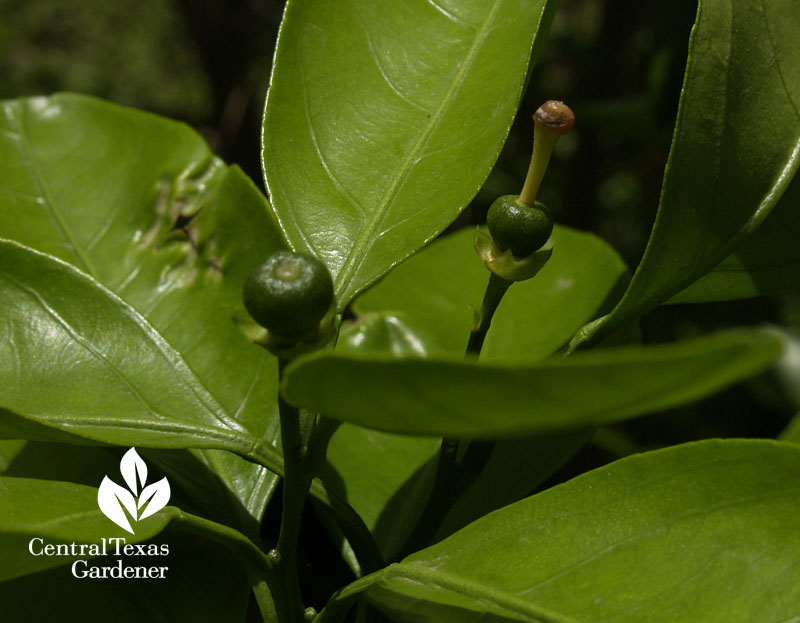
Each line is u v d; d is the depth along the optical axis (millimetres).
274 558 235
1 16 1306
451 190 240
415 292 306
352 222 242
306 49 250
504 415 201
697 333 503
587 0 777
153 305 273
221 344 268
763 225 244
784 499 223
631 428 482
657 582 220
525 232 230
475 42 253
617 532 225
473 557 227
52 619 241
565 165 668
